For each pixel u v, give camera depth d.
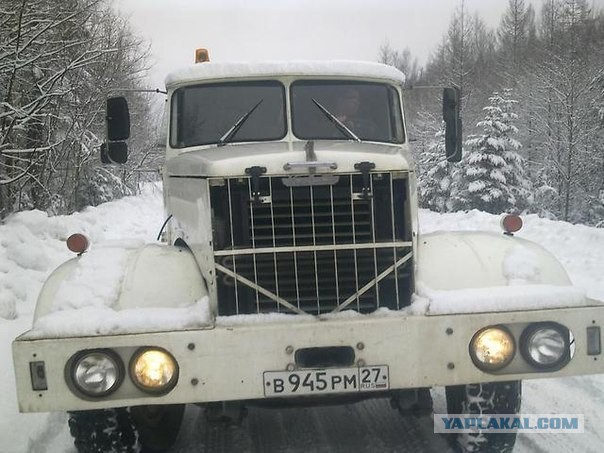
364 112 4.68
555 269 3.55
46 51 11.66
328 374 3.02
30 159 12.52
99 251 3.59
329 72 4.60
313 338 3.02
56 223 11.02
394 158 3.44
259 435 4.21
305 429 4.27
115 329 2.99
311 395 3.04
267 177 3.32
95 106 17.09
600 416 4.39
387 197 3.41
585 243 10.82
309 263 3.32
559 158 31.81
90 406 2.94
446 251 3.66
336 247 3.31
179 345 2.97
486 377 3.08
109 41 17.52
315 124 4.55
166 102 4.94
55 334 2.97
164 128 5.11
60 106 14.61
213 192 3.37
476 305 3.12
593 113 31.38
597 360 3.11
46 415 4.41
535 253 3.64
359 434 4.16
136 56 21.39
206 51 5.40
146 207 22.22
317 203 3.34
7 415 4.38
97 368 2.95
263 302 3.31
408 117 5.16
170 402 2.97
